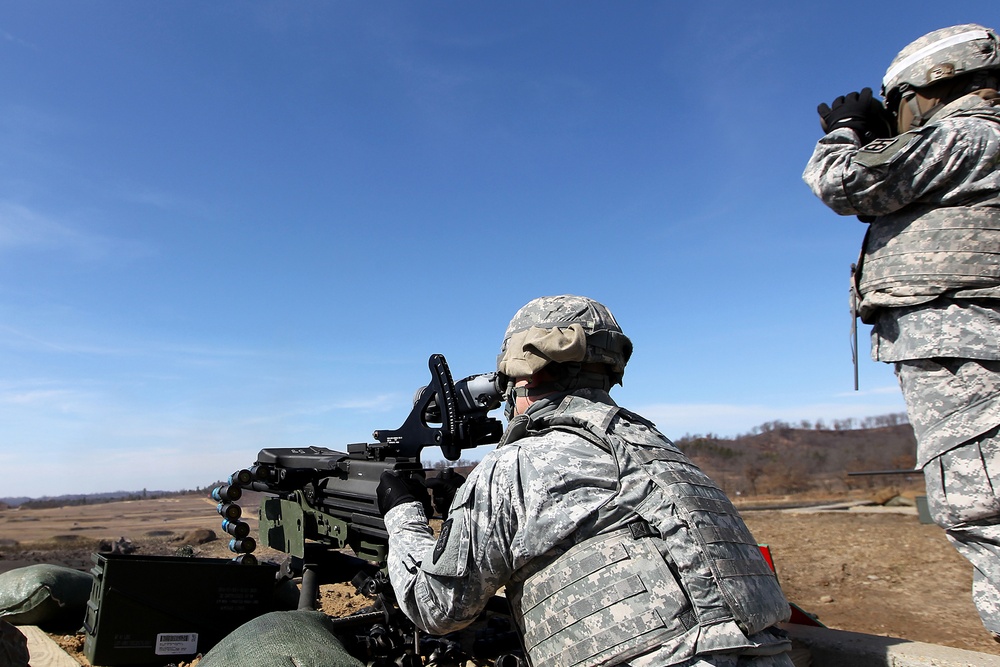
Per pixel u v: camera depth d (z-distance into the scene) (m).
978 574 2.80
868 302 3.08
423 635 3.78
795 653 3.48
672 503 2.03
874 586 6.71
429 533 2.63
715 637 1.86
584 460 2.16
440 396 3.62
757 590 1.99
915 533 9.58
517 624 2.27
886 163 2.82
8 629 3.14
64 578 4.54
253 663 2.62
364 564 4.34
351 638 3.42
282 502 4.52
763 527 11.29
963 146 2.72
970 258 2.72
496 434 3.68
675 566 1.96
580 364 2.52
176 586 3.80
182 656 3.76
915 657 3.16
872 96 3.15
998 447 2.67
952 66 2.90
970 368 2.74
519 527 2.13
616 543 2.00
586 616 1.97
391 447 3.83
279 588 4.35
